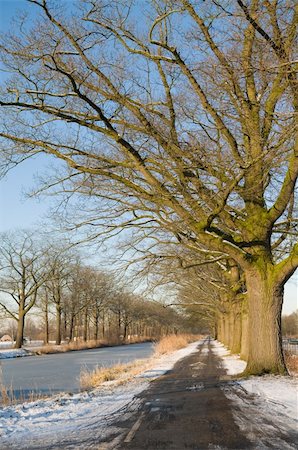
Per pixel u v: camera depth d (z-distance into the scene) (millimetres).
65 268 57219
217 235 14938
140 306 79000
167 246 20500
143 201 16344
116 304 75500
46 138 14180
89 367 29188
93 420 8734
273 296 14016
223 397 10344
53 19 11555
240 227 14766
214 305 36906
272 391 10641
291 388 10945
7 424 8734
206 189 14242
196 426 7500
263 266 14195
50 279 56094
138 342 87938
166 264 21219
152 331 118500
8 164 14477
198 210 14031
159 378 15961
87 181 14945
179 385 13352
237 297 24328
